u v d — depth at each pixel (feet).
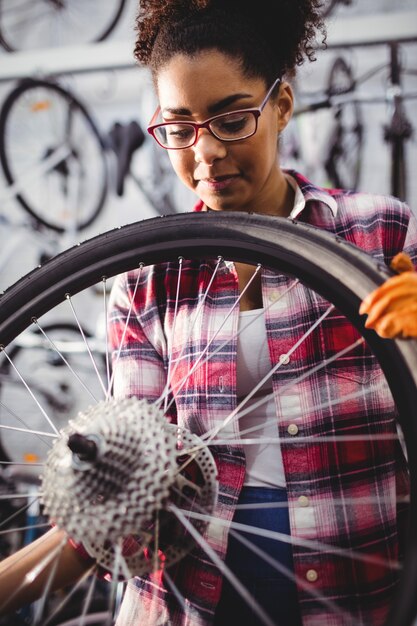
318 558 2.43
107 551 2.26
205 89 2.37
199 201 2.94
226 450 2.56
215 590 2.50
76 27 10.38
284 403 2.50
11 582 2.37
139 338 2.85
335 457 2.48
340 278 2.10
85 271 2.48
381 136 9.27
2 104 10.61
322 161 8.99
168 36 2.46
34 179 10.18
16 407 9.91
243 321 2.61
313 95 8.96
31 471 6.57
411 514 1.99
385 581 2.48
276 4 2.55
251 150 2.44
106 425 2.06
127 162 9.56
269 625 2.12
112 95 10.35
